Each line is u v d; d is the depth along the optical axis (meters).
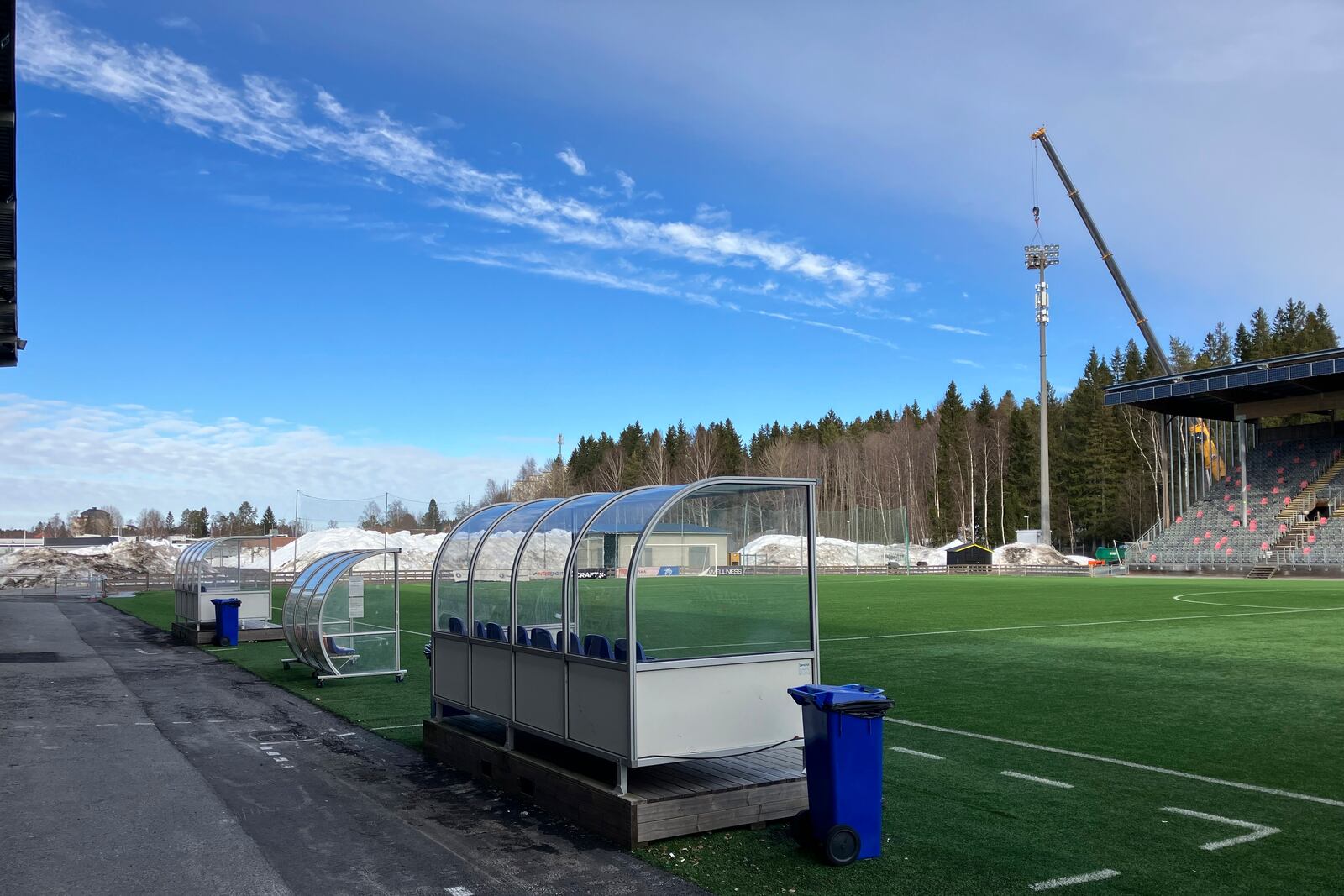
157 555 56.75
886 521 78.69
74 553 54.91
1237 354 107.00
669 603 6.93
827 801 6.08
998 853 6.28
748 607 7.12
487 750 8.28
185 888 5.71
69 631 23.75
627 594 6.52
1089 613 27.16
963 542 84.19
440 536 71.38
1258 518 58.91
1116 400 60.22
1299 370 50.88
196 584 21.34
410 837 6.68
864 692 6.26
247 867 6.09
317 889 5.67
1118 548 84.00
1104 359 113.69
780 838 6.57
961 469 101.81
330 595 15.08
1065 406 107.94
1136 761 9.02
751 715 6.91
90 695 13.41
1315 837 6.64
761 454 115.19
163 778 8.50
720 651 6.96
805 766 6.96
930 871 5.93
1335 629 21.92
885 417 135.88
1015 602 32.34
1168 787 8.05
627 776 6.58
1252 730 10.46
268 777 8.52
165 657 18.34
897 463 101.44
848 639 20.39
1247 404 59.28
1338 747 9.58
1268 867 6.02
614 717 6.62
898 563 72.81
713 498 7.21
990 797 7.73
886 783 8.22
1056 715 11.41
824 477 104.19
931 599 34.59
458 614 9.21
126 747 9.84
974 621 24.88
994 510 101.38
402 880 5.81
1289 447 65.62
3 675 15.51
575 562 7.28
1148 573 58.75
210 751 9.66
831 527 82.62
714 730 6.74
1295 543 54.03
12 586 49.62
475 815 7.22
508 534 8.45
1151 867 6.02
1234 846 6.45
